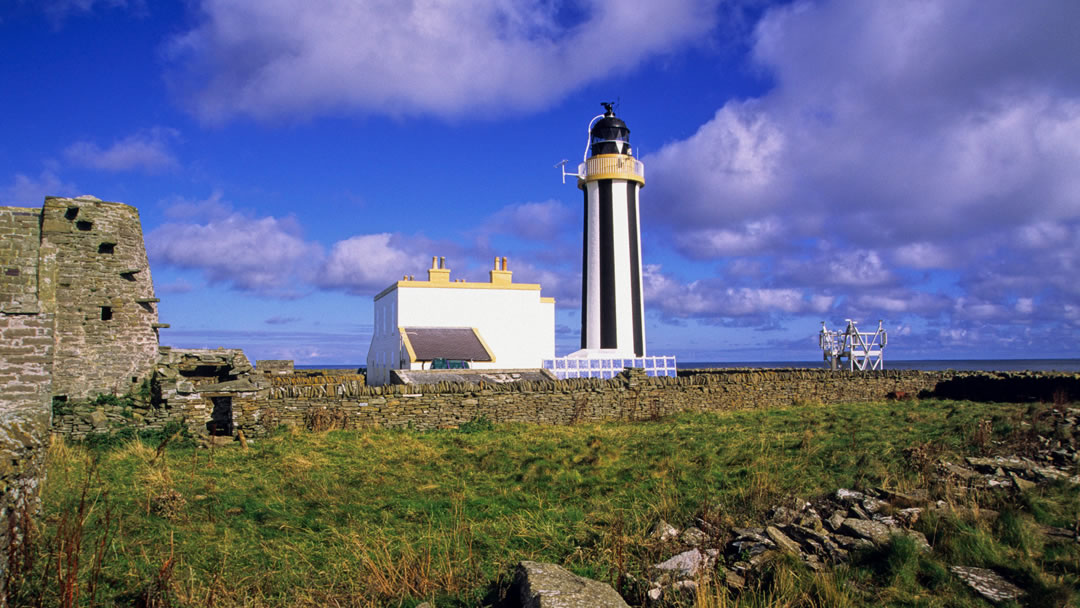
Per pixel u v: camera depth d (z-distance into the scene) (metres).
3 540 6.73
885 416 21.98
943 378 32.22
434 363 31.45
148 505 10.62
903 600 7.57
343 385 20.00
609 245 37.16
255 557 8.88
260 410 18.12
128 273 19.98
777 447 16.08
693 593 7.74
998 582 7.96
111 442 16.14
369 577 8.14
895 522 9.79
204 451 15.91
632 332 36.84
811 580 8.01
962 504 10.51
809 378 29.62
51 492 10.77
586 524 10.46
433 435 19.06
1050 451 14.12
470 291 36.41
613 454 15.51
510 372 27.95
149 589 7.30
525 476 13.37
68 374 18.50
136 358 19.94
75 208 19.19
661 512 10.88
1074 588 7.68
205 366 21.45
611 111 38.94
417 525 10.27
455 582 8.16
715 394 26.89
